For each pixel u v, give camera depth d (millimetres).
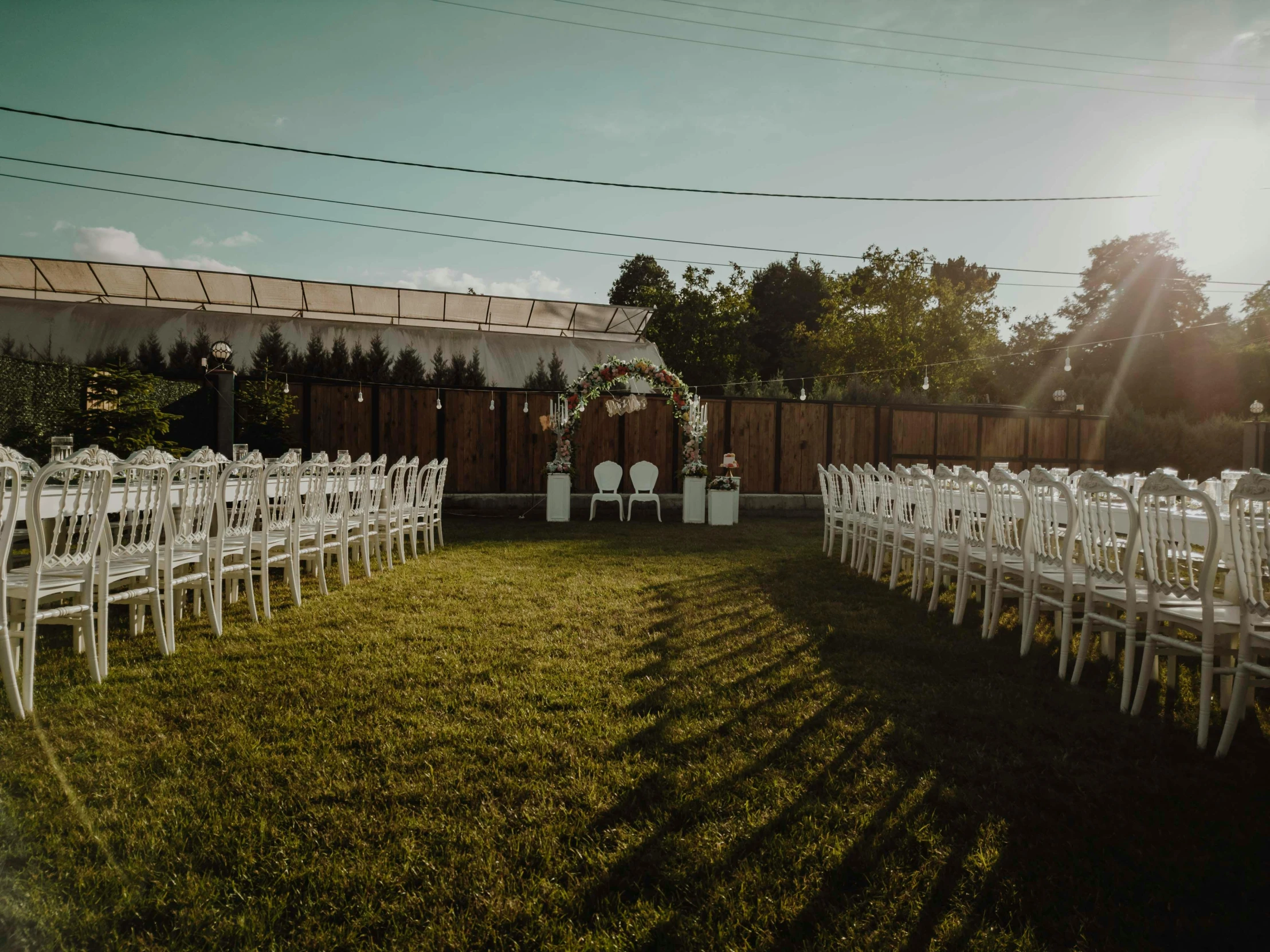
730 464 11703
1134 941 1607
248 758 2480
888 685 3461
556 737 2701
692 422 12227
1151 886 1829
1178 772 2537
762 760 2545
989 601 4488
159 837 1961
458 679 3398
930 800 2268
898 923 1650
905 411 14836
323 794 2219
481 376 21359
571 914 1664
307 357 20016
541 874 1822
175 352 19281
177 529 4441
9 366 9883
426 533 8242
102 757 2479
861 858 1918
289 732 2721
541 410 13203
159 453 3512
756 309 39750
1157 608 3057
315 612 4859
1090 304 33094
